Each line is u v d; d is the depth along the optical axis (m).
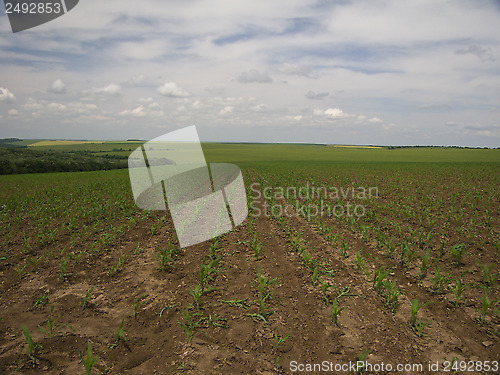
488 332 4.59
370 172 31.73
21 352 4.06
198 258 7.59
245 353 4.16
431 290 5.86
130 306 5.43
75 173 33.72
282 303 5.46
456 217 10.97
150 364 3.95
